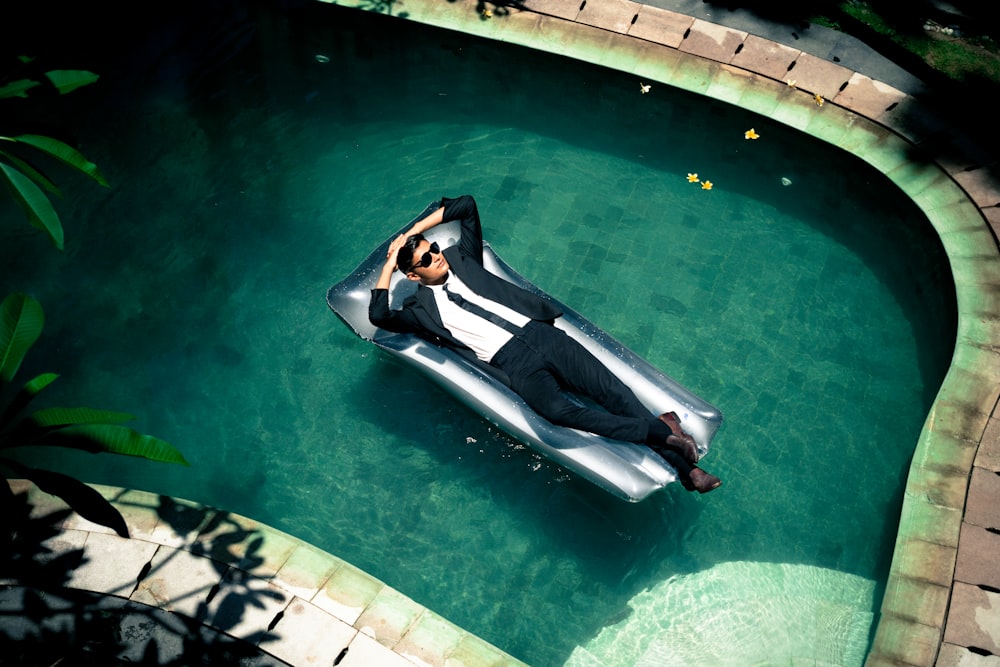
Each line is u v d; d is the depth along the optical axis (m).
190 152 5.22
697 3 5.46
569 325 3.99
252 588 3.44
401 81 5.70
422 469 4.09
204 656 3.28
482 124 5.47
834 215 5.05
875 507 4.00
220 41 5.75
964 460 3.77
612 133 5.46
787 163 5.17
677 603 3.72
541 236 4.93
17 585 3.41
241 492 4.05
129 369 4.41
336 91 5.59
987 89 5.09
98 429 2.59
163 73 5.56
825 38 5.30
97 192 5.02
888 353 4.49
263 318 4.62
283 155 5.26
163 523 3.62
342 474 4.10
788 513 4.00
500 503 3.99
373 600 3.45
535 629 3.67
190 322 4.60
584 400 4.01
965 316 4.19
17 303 2.62
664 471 3.64
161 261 4.80
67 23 5.74
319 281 4.76
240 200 5.06
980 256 4.38
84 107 5.32
